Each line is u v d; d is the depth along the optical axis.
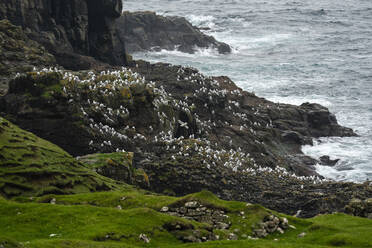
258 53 171.62
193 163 64.88
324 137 95.00
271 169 71.81
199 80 93.94
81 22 105.38
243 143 80.56
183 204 38.84
